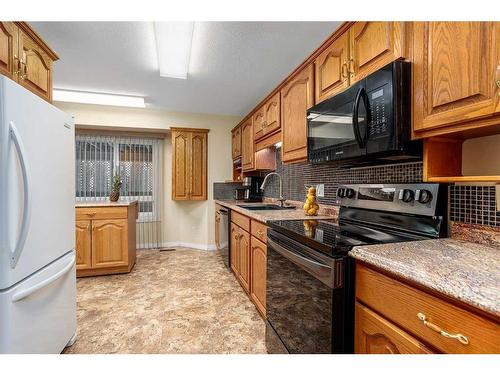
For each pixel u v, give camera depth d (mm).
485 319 607
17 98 1181
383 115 1177
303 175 2646
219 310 2256
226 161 4387
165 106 3822
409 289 787
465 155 1180
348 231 1378
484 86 854
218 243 3891
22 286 1215
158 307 2309
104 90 3143
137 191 4289
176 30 1873
